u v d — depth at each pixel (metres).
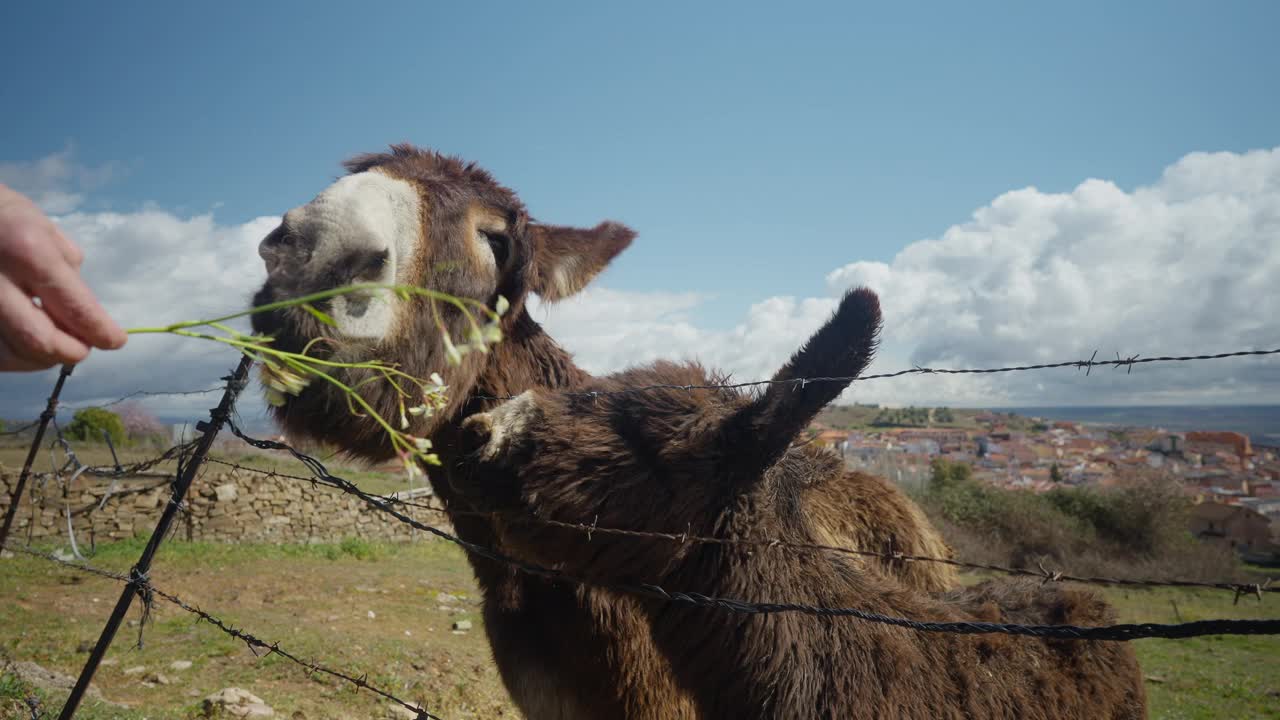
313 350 2.19
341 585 12.17
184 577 11.95
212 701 5.84
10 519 3.50
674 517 2.16
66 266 0.87
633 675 2.85
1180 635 1.32
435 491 3.03
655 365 2.68
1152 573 20.19
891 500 3.93
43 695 5.01
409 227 2.46
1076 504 23.11
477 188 2.78
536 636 2.97
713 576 2.17
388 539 17.75
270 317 2.19
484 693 7.16
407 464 1.41
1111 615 3.01
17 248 0.83
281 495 16.31
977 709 2.31
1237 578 20.12
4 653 6.79
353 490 2.39
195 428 2.29
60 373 3.07
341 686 6.82
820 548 2.03
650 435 2.22
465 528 3.04
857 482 3.99
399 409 2.39
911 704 2.19
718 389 2.49
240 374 2.26
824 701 2.12
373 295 2.16
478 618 10.94
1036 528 21.36
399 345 2.38
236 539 15.52
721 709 2.19
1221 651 12.98
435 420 2.51
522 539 2.26
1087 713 2.71
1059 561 20.48
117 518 14.30
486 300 2.72
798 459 2.69
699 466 2.18
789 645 2.12
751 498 2.23
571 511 2.14
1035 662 2.65
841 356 2.04
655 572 2.17
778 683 2.11
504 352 2.90
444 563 15.85
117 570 11.89
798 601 2.20
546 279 3.10
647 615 2.33
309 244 2.24
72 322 0.87
